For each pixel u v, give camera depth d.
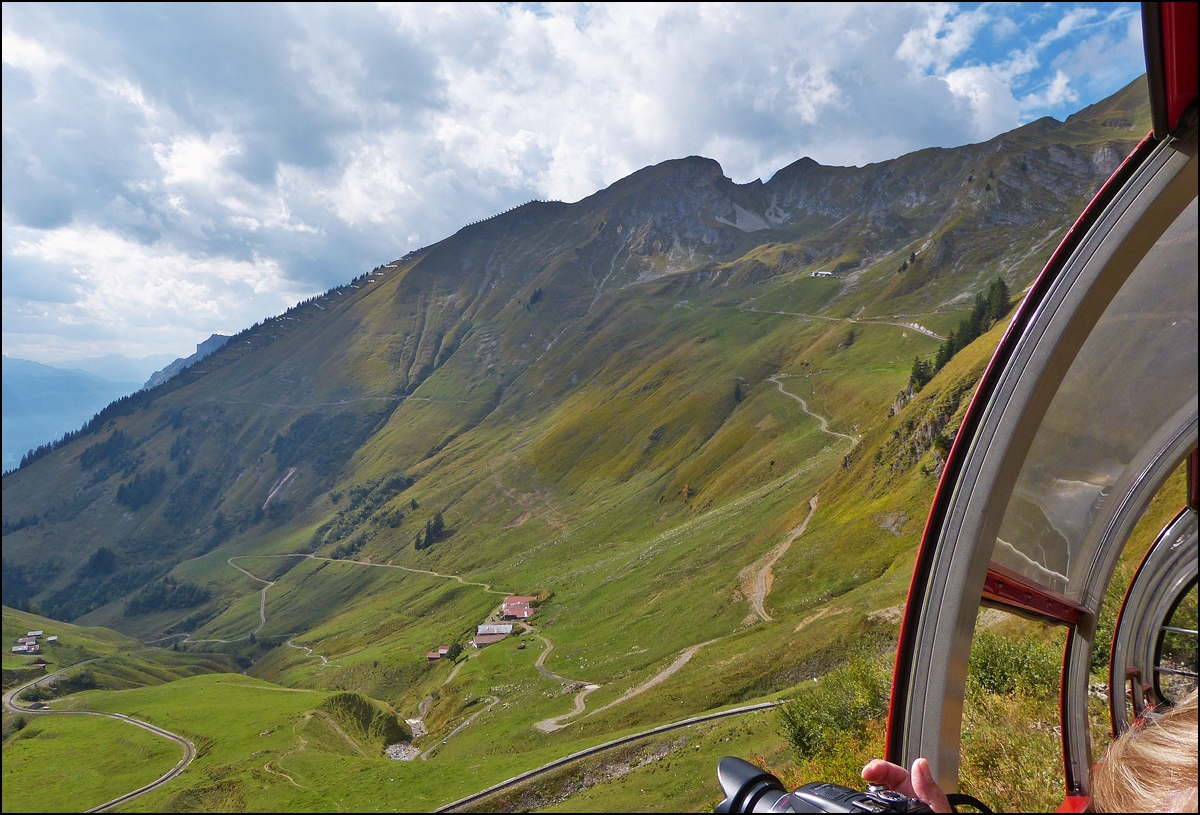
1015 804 4.39
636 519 150.62
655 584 105.75
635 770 52.25
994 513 1.69
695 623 85.75
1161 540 3.13
